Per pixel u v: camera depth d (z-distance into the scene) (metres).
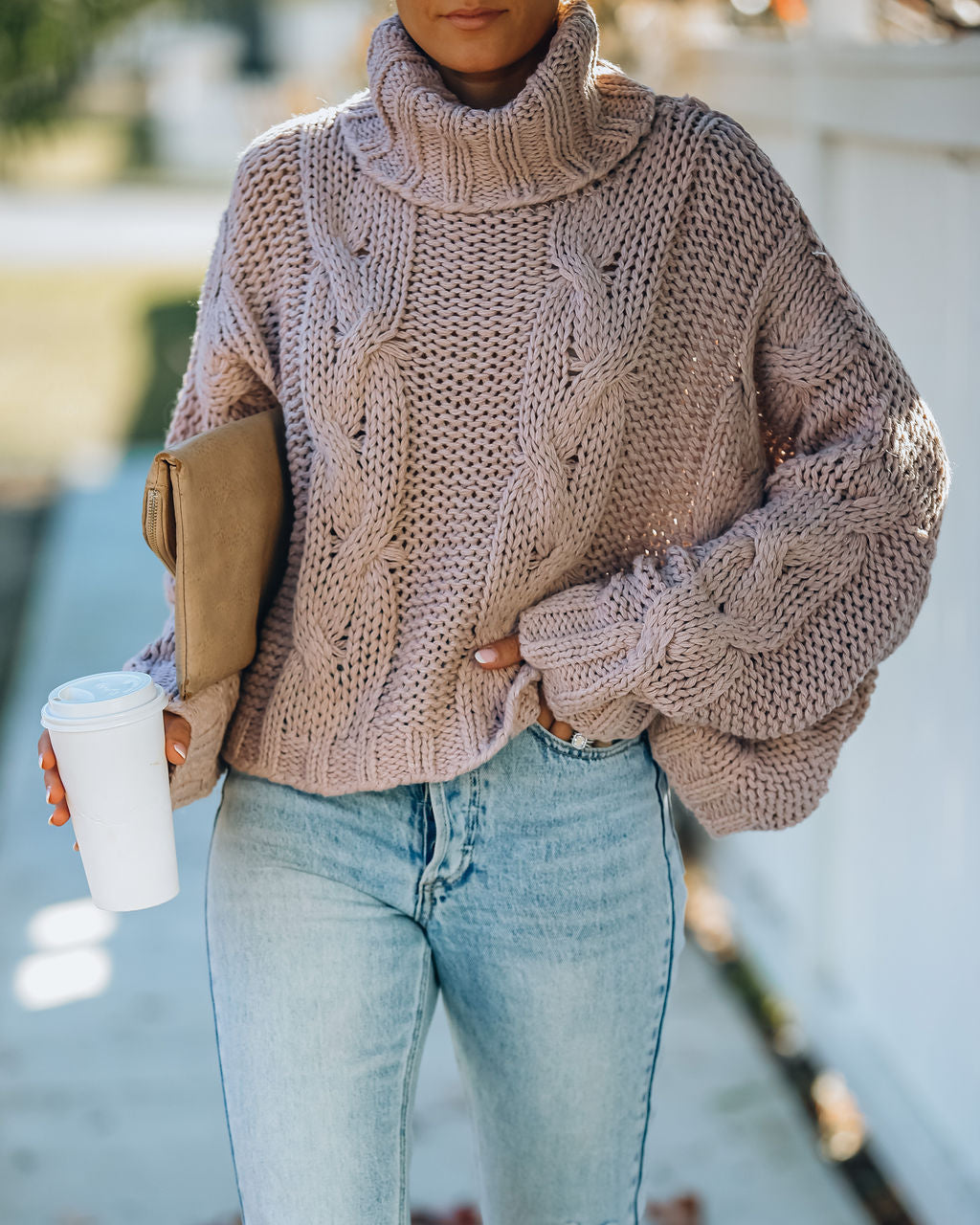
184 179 21.12
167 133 27.53
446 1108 2.77
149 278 13.82
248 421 1.66
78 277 14.01
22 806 4.09
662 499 1.71
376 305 1.63
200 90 31.27
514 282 1.62
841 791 2.85
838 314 1.67
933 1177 2.40
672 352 1.66
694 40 3.59
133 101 32.41
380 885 1.67
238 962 1.66
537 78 1.57
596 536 1.71
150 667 1.73
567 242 1.62
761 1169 2.57
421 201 1.64
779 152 3.13
